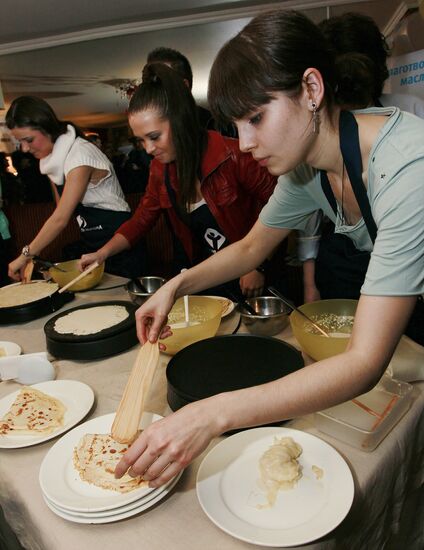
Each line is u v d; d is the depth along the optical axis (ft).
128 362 4.16
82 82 12.82
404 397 3.07
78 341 4.18
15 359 3.96
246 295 5.90
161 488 2.45
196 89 13.29
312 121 2.51
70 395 3.56
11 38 12.35
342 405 3.10
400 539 3.46
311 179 3.47
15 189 11.98
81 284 6.20
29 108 6.70
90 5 11.28
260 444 2.79
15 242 11.38
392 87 10.90
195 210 5.94
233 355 3.65
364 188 2.72
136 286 5.88
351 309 4.27
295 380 2.24
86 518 2.32
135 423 2.65
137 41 12.62
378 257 2.29
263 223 4.08
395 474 2.85
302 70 2.32
